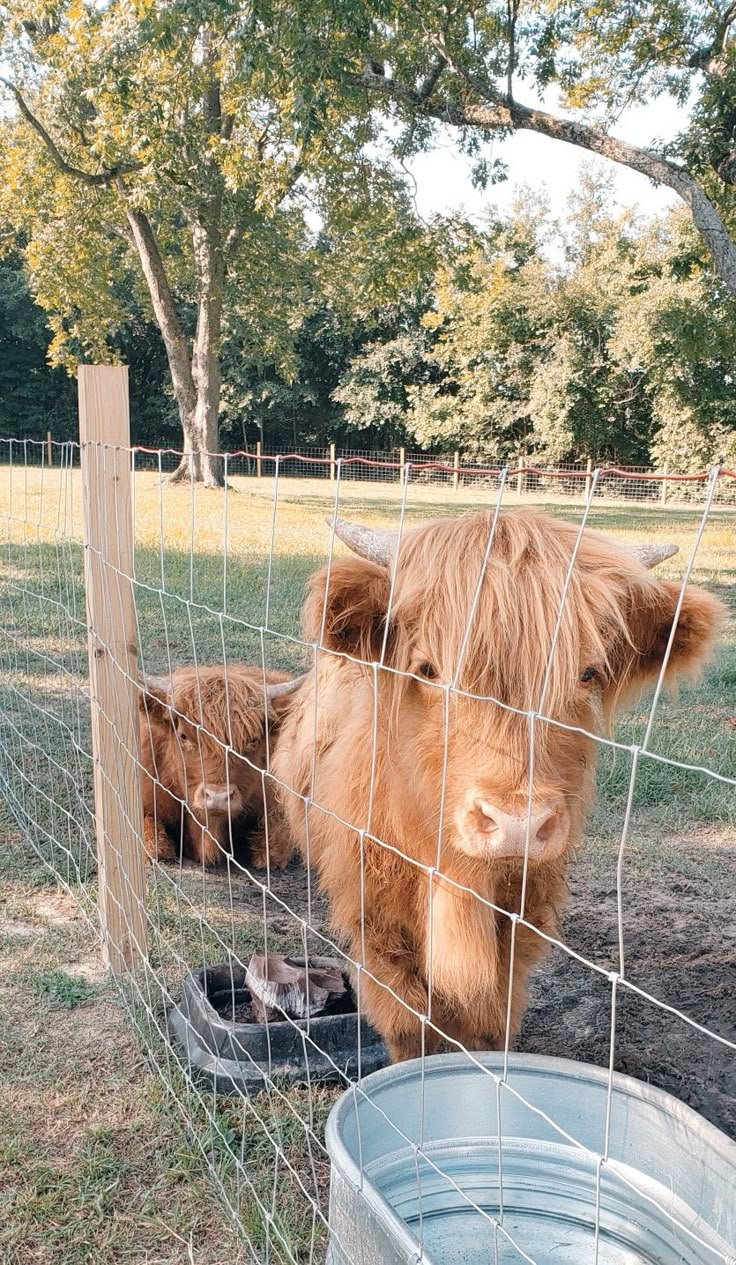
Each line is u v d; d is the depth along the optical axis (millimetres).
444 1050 3164
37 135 25922
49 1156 2986
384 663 2758
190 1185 2855
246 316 31156
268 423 52969
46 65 25219
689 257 24438
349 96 16750
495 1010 3035
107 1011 3762
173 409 49031
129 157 24984
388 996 3041
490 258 48562
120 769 3975
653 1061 3564
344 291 30984
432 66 19891
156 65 21672
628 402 42250
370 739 3006
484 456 46188
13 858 4992
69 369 31234
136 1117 3152
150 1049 3379
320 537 16125
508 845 2270
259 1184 2838
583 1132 2301
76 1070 3393
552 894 3037
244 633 9164
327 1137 2049
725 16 18875
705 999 3957
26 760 6137
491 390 45250
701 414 37281
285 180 23734
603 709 2748
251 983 3471
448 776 2508
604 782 6020
